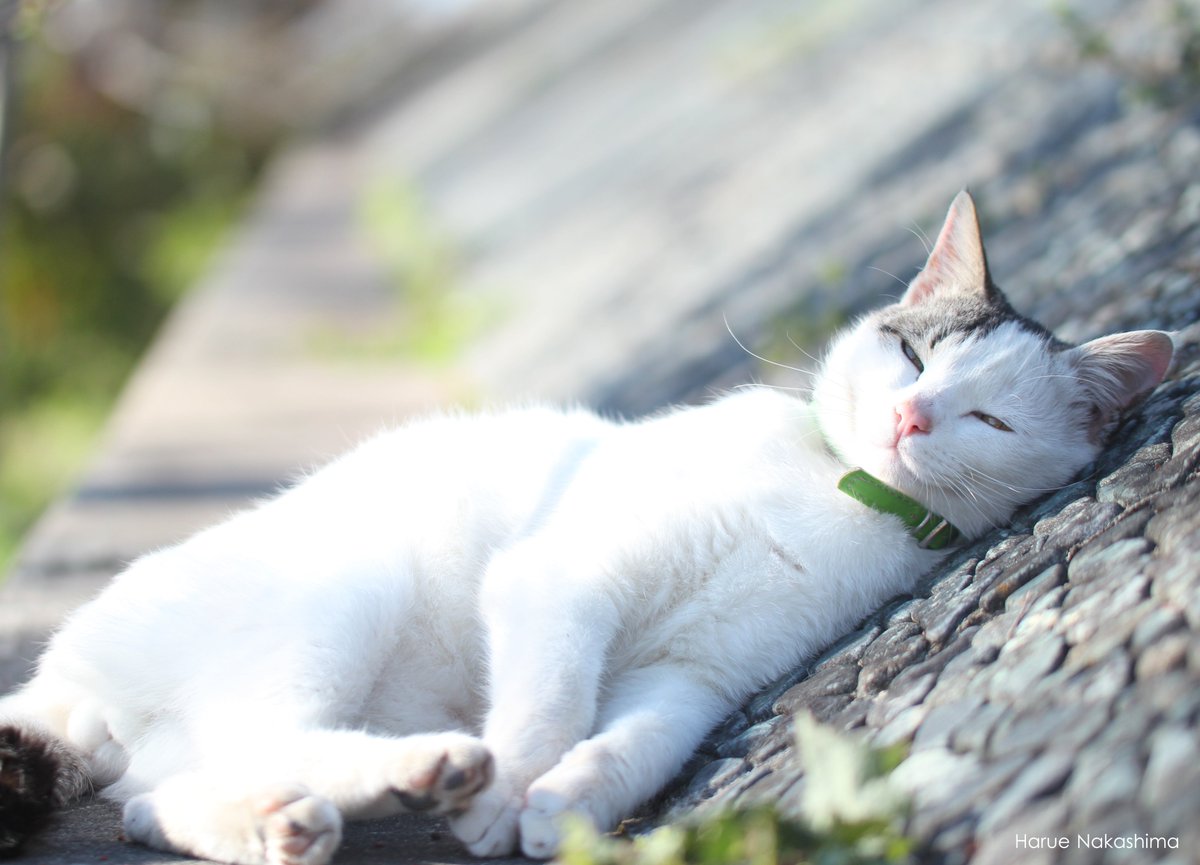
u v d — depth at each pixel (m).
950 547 3.52
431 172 25.70
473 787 2.68
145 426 8.52
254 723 3.07
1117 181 5.82
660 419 3.84
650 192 13.20
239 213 27.95
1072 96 7.26
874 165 8.88
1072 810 2.09
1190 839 1.91
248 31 38.66
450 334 11.89
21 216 22.52
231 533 3.45
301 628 3.14
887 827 2.20
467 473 3.63
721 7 20.95
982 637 2.80
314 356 11.26
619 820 2.90
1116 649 2.40
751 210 10.23
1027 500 3.58
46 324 22.09
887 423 3.53
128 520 6.24
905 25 12.45
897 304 4.23
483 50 40.34
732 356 6.99
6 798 2.82
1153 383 3.56
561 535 3.35
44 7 5.72
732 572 3.34
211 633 3.16
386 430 4.11
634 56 22.48
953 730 2.49
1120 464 3.32
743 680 3.29
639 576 3.29
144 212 25.42
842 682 2.97
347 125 43.62
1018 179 6.83
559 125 21.55
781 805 2.54
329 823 2.63
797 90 13.06
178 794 2.84
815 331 6.50
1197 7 6.42
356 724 3.23
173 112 25.89
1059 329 4.61
